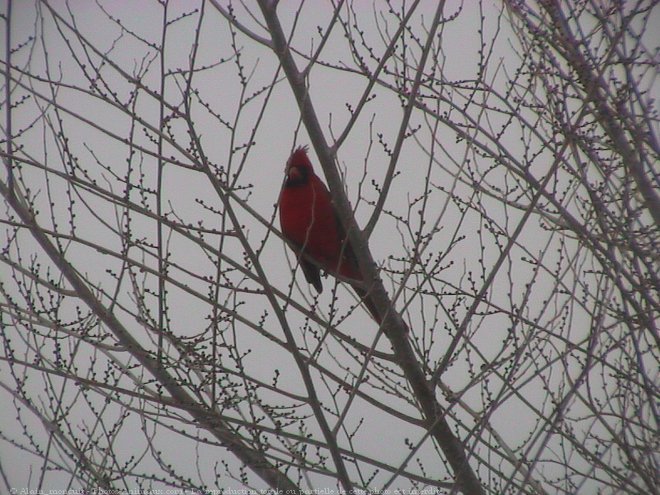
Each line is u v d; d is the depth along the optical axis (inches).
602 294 476.7
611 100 507.5
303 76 530.3
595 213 506.6
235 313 483.5
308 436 498.9
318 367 494.9
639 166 506.9
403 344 543.5
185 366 494.3
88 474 496.4
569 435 502.6
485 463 497.7
